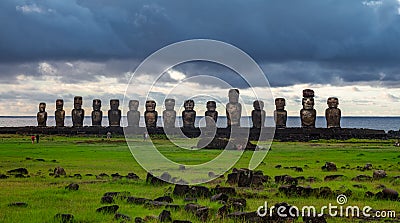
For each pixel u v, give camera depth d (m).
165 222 17.62
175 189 24.19
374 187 26.64
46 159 45.47
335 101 85.25
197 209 19.06
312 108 85.19
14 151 55.03
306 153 54.44
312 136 81.06
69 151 55.31
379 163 42.69
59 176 31.92
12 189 25.84
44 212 19.41
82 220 18.09
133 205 21.19
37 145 66.00
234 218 18.12
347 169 37.56
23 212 19.44
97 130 94.06
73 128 95.38
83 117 101.25
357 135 83.00
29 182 29.06
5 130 99.00
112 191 25.12
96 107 101.31
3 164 40.56
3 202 21.72
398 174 33.75
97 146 63.91
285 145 68.88
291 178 28.33
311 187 25.20
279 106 86.06
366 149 61.19
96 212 19.33
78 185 26.16
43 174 33.34
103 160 44.56
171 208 20.05
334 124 85.12
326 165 37.09
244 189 26.36
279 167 38.66
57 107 101.31
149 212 19.45
